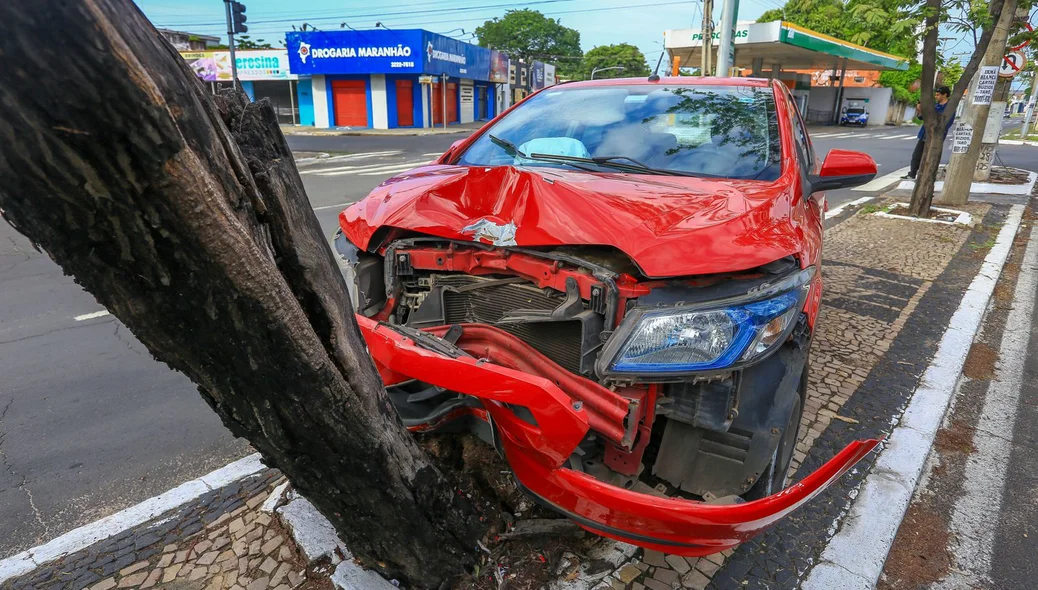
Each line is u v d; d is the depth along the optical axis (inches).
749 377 81.3
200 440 131.1
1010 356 182.1
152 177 40.4
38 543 100.0
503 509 99.3
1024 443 136.4
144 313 49.4
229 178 47.4
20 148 35.9
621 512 71.6
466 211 96.7
